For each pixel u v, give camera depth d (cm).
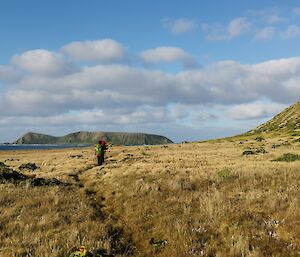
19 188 1891
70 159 4744
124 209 1483
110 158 4584
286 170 2158
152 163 3244
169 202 1505
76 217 1280
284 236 1052
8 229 1138
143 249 1042
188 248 991
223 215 1236
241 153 4500
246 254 938
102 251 959
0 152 9025
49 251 938
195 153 4850
